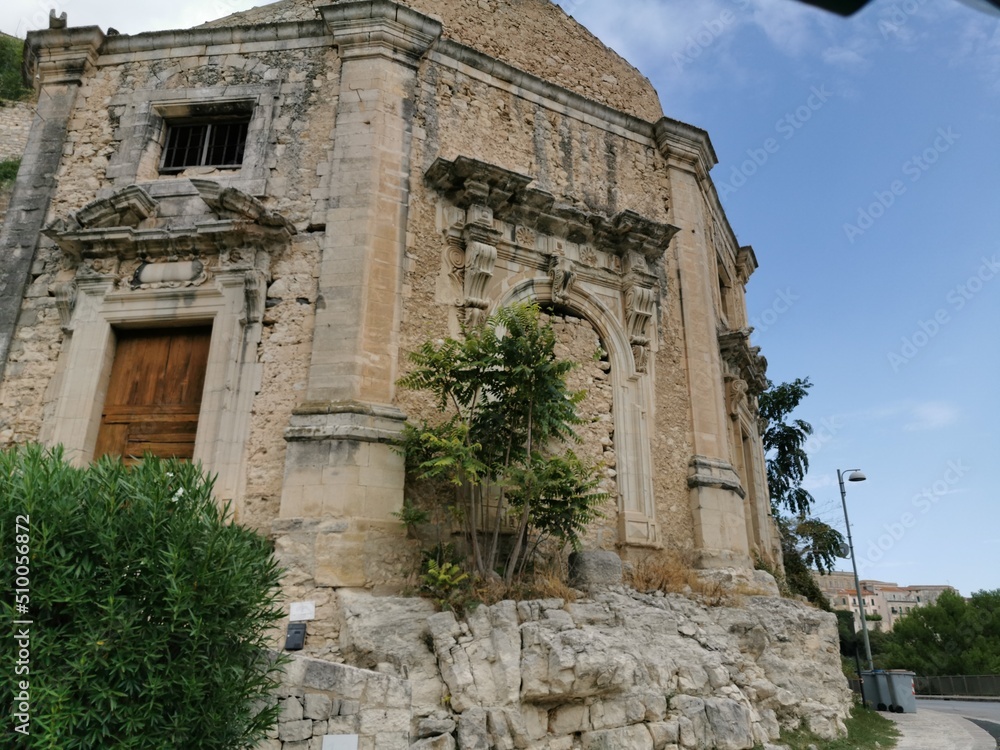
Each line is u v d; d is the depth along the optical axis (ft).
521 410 33.86
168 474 19.69
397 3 42.27
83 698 16.88
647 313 45.06
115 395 37.45
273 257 38.14
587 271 44.47
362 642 28.89
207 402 35.60
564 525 33.45
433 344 36.29
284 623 30.66
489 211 41.04
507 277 41.55
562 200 46.06
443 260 39.96
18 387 37.11
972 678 116.47
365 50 41.73
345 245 37.60
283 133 40.73
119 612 17.49
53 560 17.08
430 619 29.07
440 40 44.11
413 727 25.95
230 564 19.24
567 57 51.93
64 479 18.33
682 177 51.93
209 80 42.47
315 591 31.42
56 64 43.39
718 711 29.60
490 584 30.96
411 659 28.14
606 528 40.83
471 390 33.99
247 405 35.60
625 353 44.47
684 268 49.55
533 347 33.42
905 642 168.25
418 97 42.29
